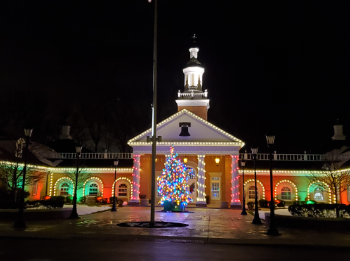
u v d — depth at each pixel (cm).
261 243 1414
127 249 1215
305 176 4281
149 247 1269
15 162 3244
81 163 4666
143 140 4209
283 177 4331
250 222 2269
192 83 4881
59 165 4628
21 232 1564
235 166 4062
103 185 4509
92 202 4300
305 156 4672
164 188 3259
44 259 1023
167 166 3306
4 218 2066
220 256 1127
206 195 4425
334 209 2039
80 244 1318
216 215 2847
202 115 4738
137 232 1622
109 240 1434
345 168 3525
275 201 4075
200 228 1848
